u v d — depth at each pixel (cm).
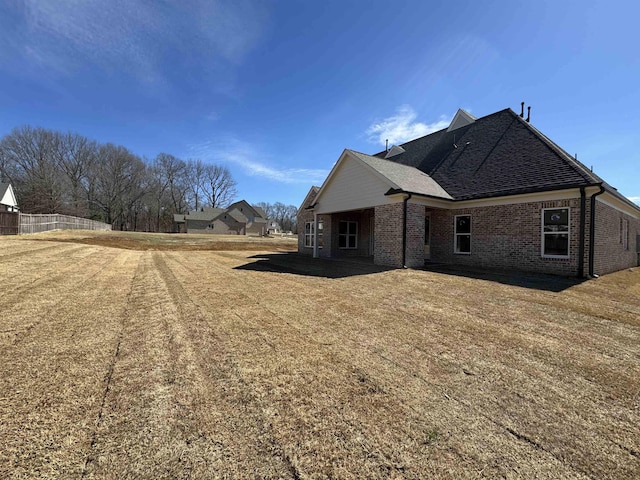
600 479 189
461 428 238
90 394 276
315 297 678
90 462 195
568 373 336
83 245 1747
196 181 7294
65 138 5353
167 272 1005
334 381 309
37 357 350
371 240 1836
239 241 3127
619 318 539
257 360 355
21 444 210
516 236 1122
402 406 268
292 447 214
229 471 191
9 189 3709
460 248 1314
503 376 327
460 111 1777
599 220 1034
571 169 1029
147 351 374
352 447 215
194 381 304
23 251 1238
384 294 714
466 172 1390
